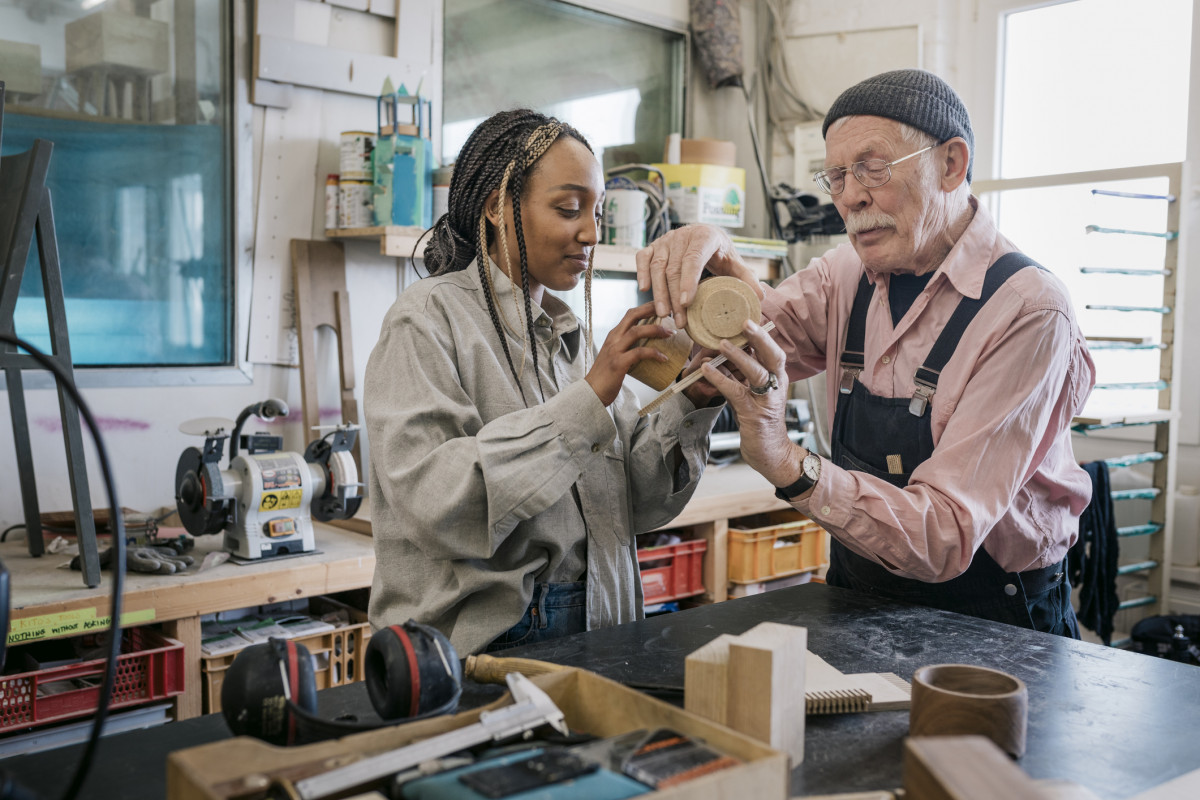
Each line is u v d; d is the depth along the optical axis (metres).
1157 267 2.94
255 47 2.48
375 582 1.25
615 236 3.03
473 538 1.11
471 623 1.18
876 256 1.43
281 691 0.80
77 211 2.28
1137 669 1.10
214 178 2.49
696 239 1.22
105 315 2.33
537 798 0.63
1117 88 3.01
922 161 1.35
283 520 2.09
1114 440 3.09
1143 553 2.97
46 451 2.25
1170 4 2.87
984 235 1.44
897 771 0.85
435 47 2.85
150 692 1.82
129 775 0.83
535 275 1.27
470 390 1.20
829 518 1.25
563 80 3.22
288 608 2.46
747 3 3.60
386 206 2.48
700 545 2.76
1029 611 1.48
